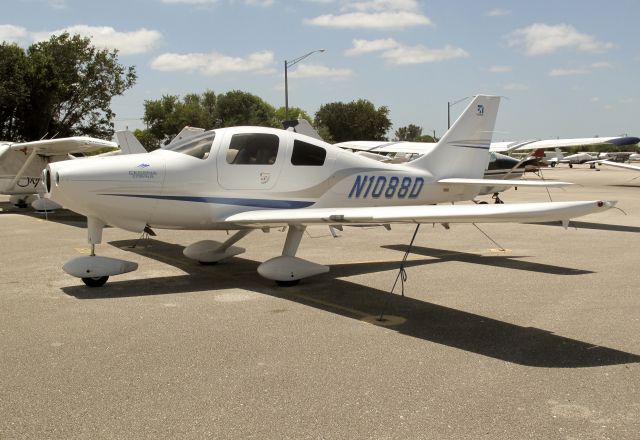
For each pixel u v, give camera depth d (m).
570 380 3.84
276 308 5.66
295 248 6.83
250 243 9.98
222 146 6.71
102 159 6.40
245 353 4.36
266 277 6.52
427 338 4.74
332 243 9.98
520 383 3.79
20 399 3.53
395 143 22.39
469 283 6.81
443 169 8.59
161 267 7.74
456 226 12.32
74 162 6.30
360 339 4.71
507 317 5.36
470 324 5.14
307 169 7.18
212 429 3.15
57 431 3.12
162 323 5.12
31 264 7.93
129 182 6.31
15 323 5.10
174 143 6.97
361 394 3.61
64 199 6.23
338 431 3.13
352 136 70.56
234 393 3.62
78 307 5.65
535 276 7.20
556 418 3.28
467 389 3.69
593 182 32.19
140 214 6.47
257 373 3.96
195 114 60.28
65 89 33.25
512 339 4.71
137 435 3.08
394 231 11.48
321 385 3.75
